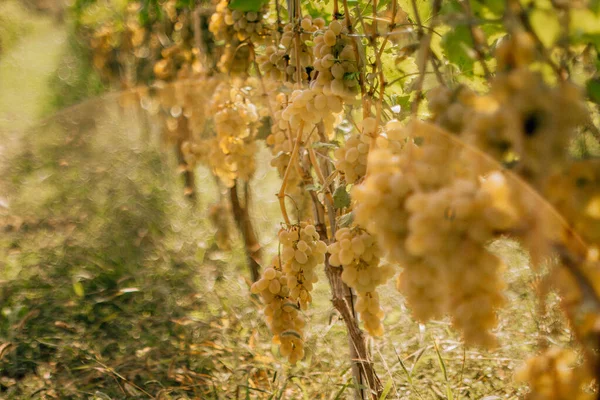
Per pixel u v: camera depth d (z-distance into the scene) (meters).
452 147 1.22
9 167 5.11
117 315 3.14
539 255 1.09
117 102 5.41
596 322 1.15
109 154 5.33
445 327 2.67
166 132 4.27
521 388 2.21
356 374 2.13
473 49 1.35
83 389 2.60
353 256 1.65
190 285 3.44
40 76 7.78
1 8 9.82
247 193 3.50
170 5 3.35
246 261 3.68
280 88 1.99
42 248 3.77
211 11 2.82
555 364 1.23
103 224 4.10
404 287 1.25
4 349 2.79
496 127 1.07
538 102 1.02
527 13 1.22
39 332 2.96
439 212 1.10
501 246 2.64
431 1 1.50
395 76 2.04
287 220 1.81
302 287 1.80
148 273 3.57
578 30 1.23
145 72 4.19
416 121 1.26
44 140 5.64
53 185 4.80
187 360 2.76
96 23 5.18
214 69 2.98
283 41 1.96
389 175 1.26
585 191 1.04
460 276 1.13
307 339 2.68
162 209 4.45
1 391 2.64
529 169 1.05
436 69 1.37
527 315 2.49
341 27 1.72
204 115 2.80
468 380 2.37
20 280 3.40
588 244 1.10
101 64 4.71
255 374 2.63
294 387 2.50
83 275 3.43
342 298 2.08
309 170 2.10
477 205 1.08
